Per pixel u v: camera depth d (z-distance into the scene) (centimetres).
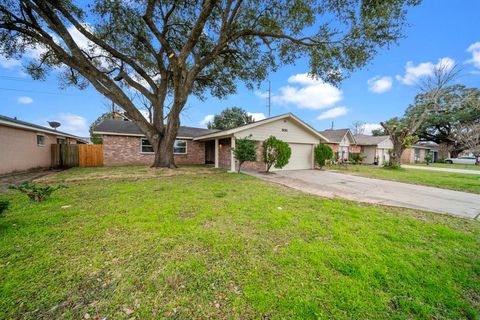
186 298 175
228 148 1271
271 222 345
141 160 1350
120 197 489
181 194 527
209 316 158
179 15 909
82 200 460
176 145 1492
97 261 224
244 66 1045
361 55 724
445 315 163
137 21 832
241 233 301
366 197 558
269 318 156
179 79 876
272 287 188
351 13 645
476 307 171
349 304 170
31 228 304
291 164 1249
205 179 779
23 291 177
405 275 208
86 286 186
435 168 1608
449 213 423
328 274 208
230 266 220
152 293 180
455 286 195
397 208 453
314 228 322
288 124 1202
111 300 171
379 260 234
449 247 271
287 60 909
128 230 303
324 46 747
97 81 835
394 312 164
